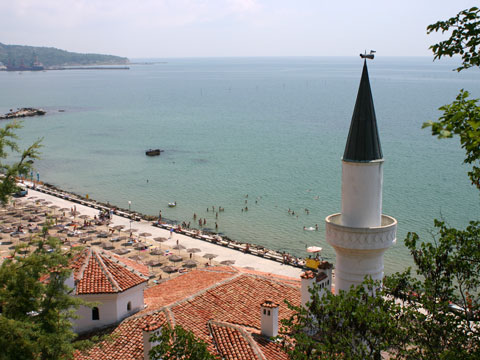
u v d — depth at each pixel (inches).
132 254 3282.5
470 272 874.1
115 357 1195.9
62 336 991.6
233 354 1149.7
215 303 1362.0
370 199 1163.9
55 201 4731.8
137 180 5940.0
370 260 1181.1
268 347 1179.9
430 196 4869.6
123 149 7760.8
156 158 7116.1
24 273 973.8
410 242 919.0
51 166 6658.5
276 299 1429.6
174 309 1316.4
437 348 810.8
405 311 850.1
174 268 2989.7
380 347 797.2
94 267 1437.0
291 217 4480.8
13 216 4055.1
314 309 872.3
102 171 6392.7
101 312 1353.3
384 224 1239.5
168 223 4345.5
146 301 1508.4
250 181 5777.6
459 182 5369.1
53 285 1023.6
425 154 6855.3
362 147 1151.0
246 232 4106.8
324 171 6181.1
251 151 7480.3
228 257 3294.8
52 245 1029.2
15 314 974.4
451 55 801.6
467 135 608.7
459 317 845.8
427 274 902.4
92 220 4072.3
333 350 812.0
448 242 885.2
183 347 925.2
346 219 1190.3
